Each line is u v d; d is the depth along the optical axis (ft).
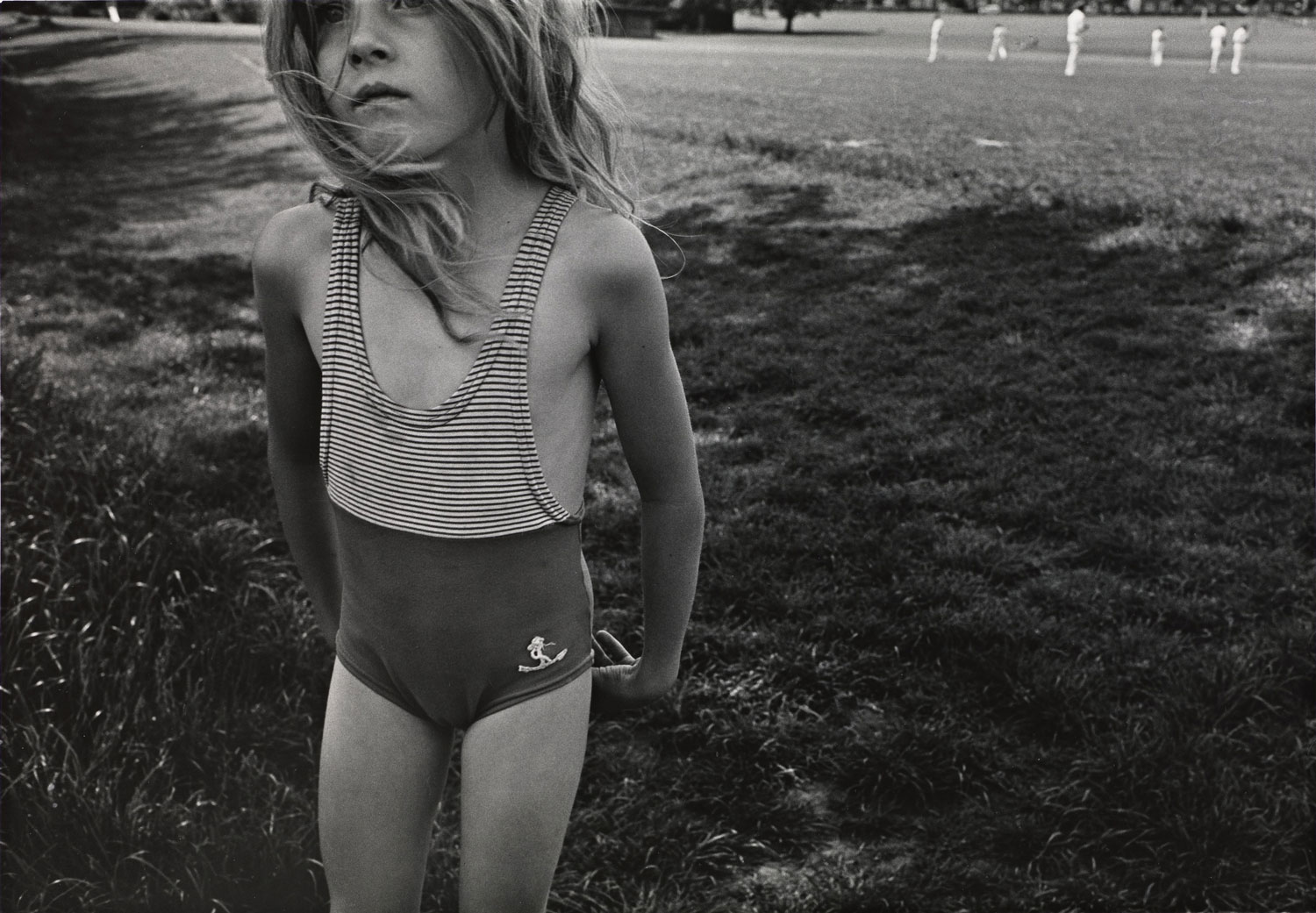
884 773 9.21
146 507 11.25
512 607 4.31
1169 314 20.30
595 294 4.13
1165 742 9.04
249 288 23.93
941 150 32.81
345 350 4.13
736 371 18.52
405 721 4.59
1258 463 14.87
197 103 43.09
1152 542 12.92
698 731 9.76
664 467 4.54
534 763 4.39
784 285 23.02
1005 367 18.40
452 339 4.05
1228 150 31.35
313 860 7.29
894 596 11.78
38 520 10.37
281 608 10.17
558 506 4.25
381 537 4.30
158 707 8.41
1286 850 8.23
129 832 7.22
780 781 9.32
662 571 4.69
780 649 10.95
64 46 50.26
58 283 23.86
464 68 3.96
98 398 16.49
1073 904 7.88
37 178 33.47
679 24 57.21
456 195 4.09
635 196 4.75
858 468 15.16
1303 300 20.57
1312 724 9.66
